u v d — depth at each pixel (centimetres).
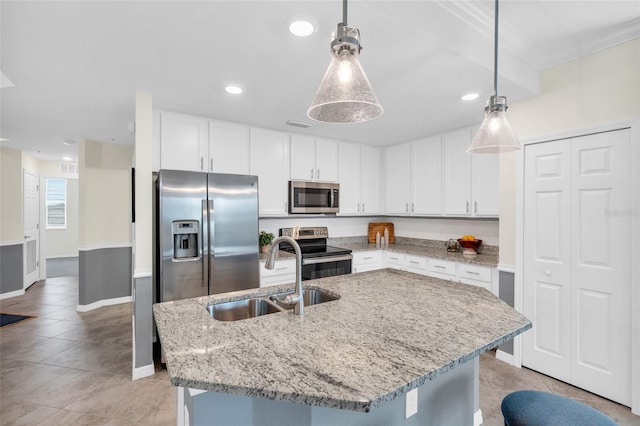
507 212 279
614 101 216
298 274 145
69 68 216
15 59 203
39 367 273
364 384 87
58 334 346
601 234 224
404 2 164
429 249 408
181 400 151
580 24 198
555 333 249
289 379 89
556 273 248
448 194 368
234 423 114
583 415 119
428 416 154
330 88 107
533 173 261
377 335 121
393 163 441
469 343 114
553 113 247
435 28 178
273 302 178
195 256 278
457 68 210
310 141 390
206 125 318
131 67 215
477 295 177
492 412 209
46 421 204
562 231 245
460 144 356
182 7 154
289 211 371
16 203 499
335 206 404
